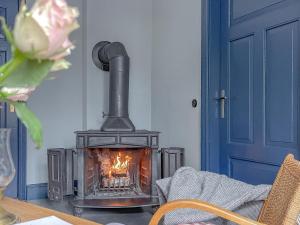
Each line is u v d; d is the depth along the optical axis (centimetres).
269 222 153
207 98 334
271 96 273
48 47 60
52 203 384
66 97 427
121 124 362
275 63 269
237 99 312
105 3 428
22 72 67
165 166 361
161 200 257
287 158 166
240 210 209
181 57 386
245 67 302
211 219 205
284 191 151
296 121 250
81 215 337
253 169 294
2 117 372
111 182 370
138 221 323
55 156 376
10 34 62
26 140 395
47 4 59
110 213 348
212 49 334
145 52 447
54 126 419
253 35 292
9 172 113
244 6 303
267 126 278
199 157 353
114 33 432
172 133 402
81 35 430
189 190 233
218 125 336
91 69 422
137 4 444
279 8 265
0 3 367
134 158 379
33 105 406
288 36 257
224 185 222
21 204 145
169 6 409
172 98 402
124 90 372
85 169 351
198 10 356
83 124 431
